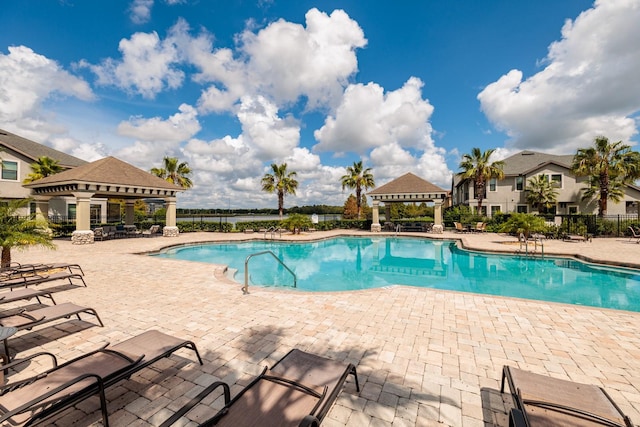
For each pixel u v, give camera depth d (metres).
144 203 44.56
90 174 16.31
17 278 7.29
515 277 10.96
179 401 2.96
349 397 3.02
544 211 27.33
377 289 7.19
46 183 16.73
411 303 6.12
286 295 6.68
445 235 21.81
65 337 4.45
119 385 3.21
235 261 14.26
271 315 5.40
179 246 17.08
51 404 2.45
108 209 33.66
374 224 25.30
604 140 23.14
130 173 18.77
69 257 11.85
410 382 3.30
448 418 2.73
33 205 21.81
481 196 27.73
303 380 2.62
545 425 2.05
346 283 10.59
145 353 3.10
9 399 2.28
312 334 4.59
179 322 5.07
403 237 22.05
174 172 33.12
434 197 23.78
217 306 5.90
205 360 3.77
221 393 3.09
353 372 3.05
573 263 12.31
